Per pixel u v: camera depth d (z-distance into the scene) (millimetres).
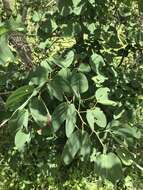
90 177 3768
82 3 2324
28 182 3871
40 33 2779
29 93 1479
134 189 3498
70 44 3039
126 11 3168
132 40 3094
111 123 1602
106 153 1444
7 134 3084
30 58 2816
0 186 3986
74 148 1435
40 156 3215
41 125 1483
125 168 2068
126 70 3143
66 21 2562
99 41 2873
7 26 1314
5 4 2877
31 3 3275
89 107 1842
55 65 1644
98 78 2186
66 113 1484
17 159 3420
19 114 1471
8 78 2471
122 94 2830
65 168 3381
